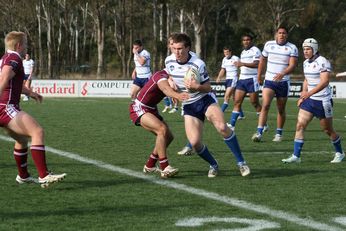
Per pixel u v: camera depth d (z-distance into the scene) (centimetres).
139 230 1230
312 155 2317
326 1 12606
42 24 13088
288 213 1370
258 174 1873
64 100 6225
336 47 13262
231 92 4272
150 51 12356
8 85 1580
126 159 2161
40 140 1608
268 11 12131
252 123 3697
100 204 1454
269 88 2728
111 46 14625
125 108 4944
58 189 1630
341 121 3947
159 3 11056
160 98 1833
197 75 1753
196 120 1825
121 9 11306
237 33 13738
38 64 11744
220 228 1247
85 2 11081
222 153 2338
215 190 1620
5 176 1822
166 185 1688
